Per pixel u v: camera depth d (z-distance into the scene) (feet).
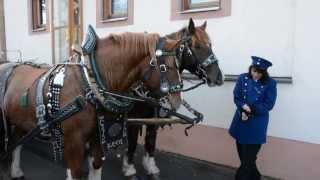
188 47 15.03
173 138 23.24
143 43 13.12
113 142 13.76
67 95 13.20
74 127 13.08
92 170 14.84
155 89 13.28
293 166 18.25
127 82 13.39
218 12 20.65
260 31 18.95
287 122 18.25
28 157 21.91
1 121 16.33
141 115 16.99
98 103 13.05
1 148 16.88
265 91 16.24
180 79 13.41
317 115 17.28
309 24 17.26
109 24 27.14
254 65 16.19
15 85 15.40
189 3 22.61
